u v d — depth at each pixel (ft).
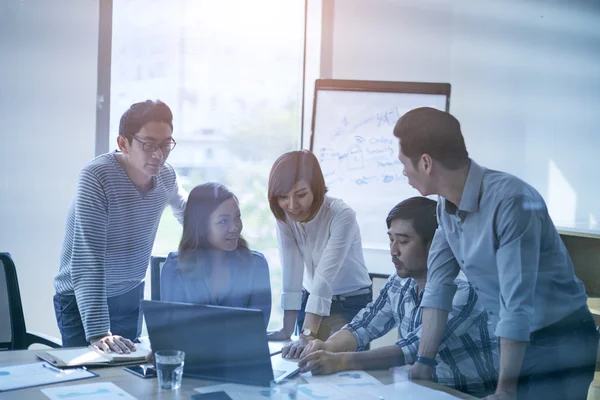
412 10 8.63
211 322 4.08
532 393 4.25
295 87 8.88
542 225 4.42
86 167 5.81
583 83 8.00
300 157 6.18
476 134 8.14
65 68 8.07
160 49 8.37
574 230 7.01
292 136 8.72
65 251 5.96
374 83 8.88
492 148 8.02
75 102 8.14
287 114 8.77
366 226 8.63
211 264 5.65
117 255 5.81
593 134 7.90
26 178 7.94
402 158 4.77
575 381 4.46
